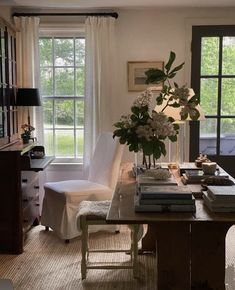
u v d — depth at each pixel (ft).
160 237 6.49
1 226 10.90
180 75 14.28
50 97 14.73
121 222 6.06
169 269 6.54
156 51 14.25
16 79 13.82
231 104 14.29
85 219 9.23
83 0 12.84
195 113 8.54
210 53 14.14
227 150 14.47
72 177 14.78
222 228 6.59
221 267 6.70
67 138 14.87
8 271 9.81
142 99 8.75
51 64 14.60
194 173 8.97
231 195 6.45
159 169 8.71
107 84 13.97
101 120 14.05
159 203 6.47
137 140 8.29
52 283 9.18
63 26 14.16
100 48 13.87
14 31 13.53
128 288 8.95
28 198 11.88
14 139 13.30
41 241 11.89
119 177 9.59
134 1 12.99
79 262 10.37
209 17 13.99
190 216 6.25
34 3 13.32
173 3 13.30
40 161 12.24
